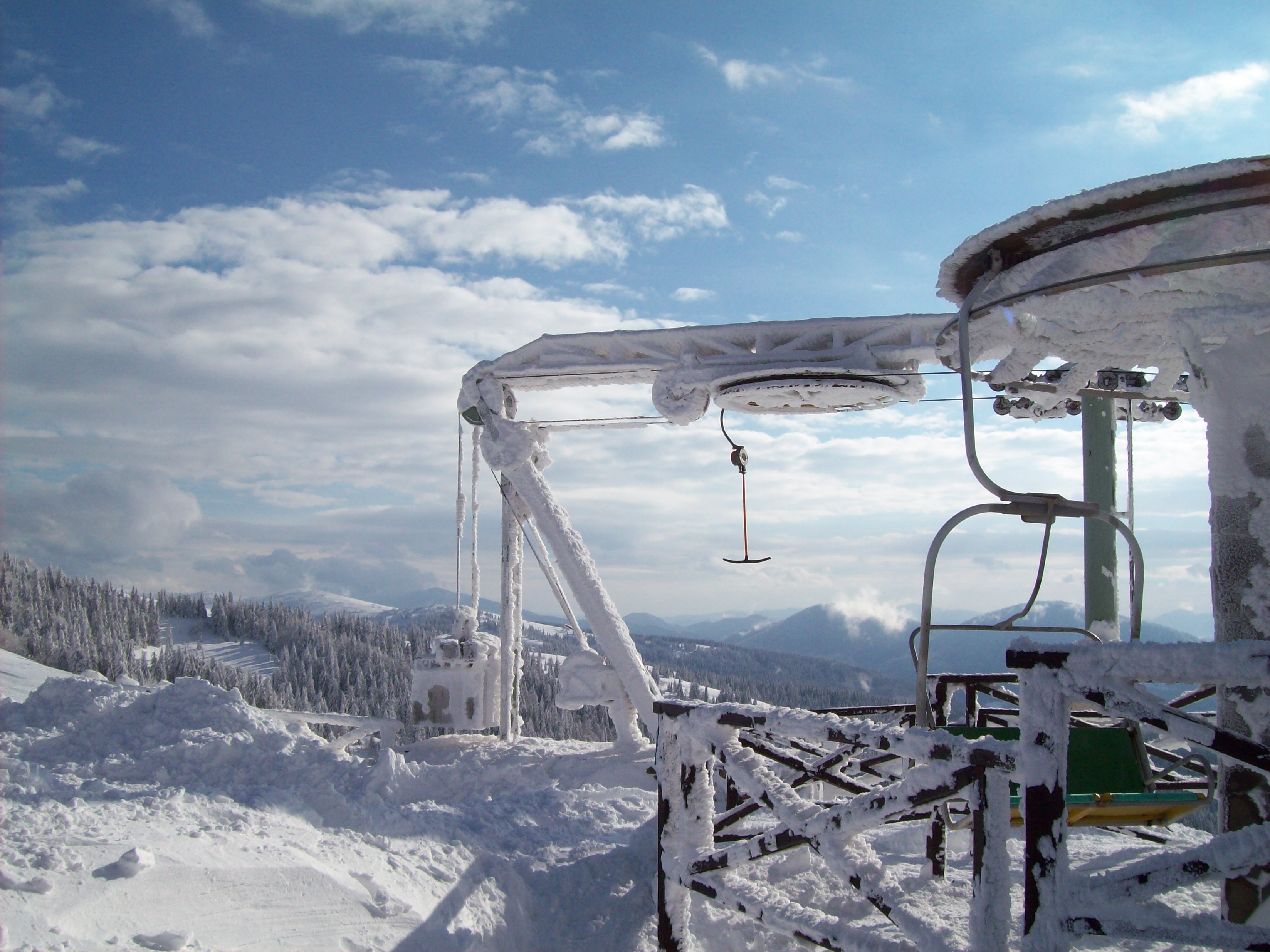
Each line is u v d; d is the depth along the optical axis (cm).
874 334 1028
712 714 495
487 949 515
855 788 535
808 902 600
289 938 446
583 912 591
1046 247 488
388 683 12281
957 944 373
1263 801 405
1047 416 1034
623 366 1173
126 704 789
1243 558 432
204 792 616
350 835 593
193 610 16612
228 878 470
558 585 1352
